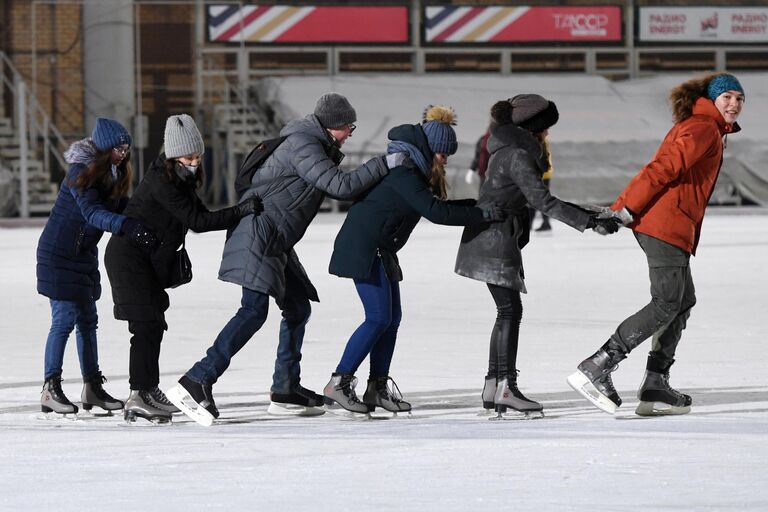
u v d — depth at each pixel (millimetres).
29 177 76812
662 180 17938
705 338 26422
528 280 39000
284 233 18422
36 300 34938
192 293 35969
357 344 18672
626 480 14070
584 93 86875
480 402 19891
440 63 91688
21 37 86188
